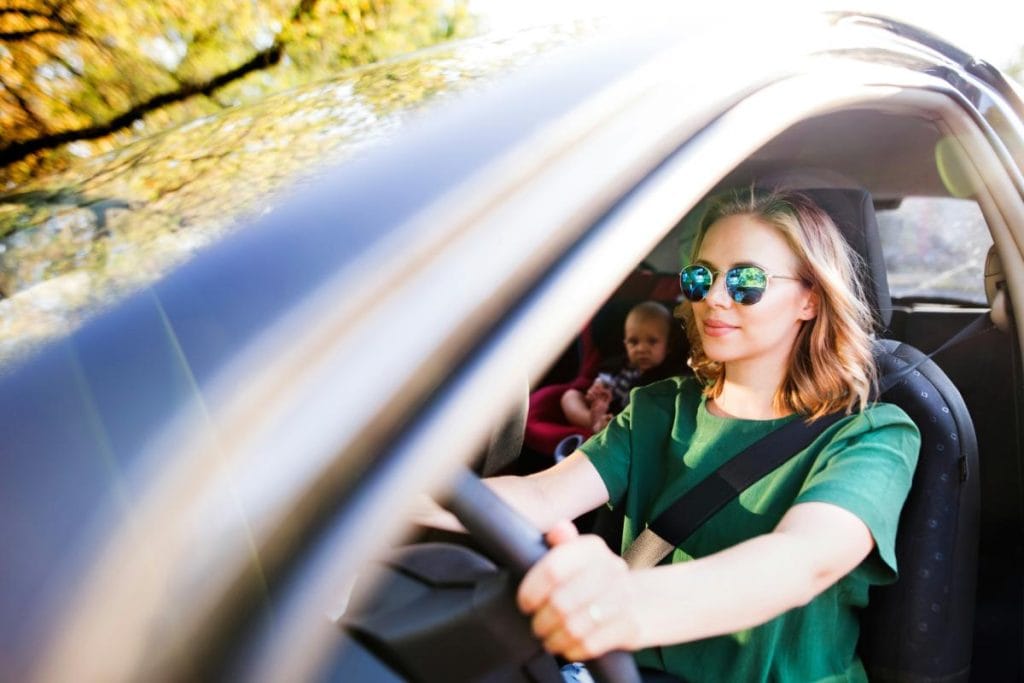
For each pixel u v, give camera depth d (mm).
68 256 1141
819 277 1400
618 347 2871
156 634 675
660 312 2732
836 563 1216
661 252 3029
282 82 7637
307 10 7391
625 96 1154
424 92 1318
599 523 1695
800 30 1396
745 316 1407
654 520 1474
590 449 1623
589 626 910
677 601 1065
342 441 761
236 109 1583
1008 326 1699
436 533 894
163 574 697
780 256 1405
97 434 803
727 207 1452
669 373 2719
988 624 1782
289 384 800
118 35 6781
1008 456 1804
